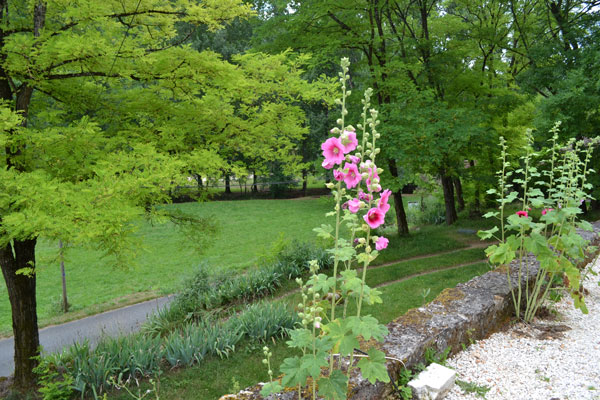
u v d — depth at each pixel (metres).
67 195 4.89
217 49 29.12
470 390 3.05
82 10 5.70
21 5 7.22
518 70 18.80
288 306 8.41
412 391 2.89
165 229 21.91
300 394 2.53
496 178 14.51
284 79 7.96
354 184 2.27
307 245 12.55
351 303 7.98
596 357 3.46
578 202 4.42
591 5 13.20
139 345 6.16
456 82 14.64
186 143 7.87
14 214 4.52
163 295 12.55
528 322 4.28
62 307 12.01
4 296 13.36
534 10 16.56
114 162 5.63
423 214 21.59
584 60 11.65
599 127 12.21
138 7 6.50
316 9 12.32
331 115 14.80
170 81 6.94
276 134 8.63
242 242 19.72
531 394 2.99
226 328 6.94
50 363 6.56
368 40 13.23
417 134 11.23
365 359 2.25
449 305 3.99
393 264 11.98
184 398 5.25
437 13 18.34
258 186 41.59
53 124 7.74
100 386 5.76
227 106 7.95
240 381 5.54
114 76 6.55
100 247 5.55
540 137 12.88
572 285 4.09
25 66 5.63
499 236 14.41
